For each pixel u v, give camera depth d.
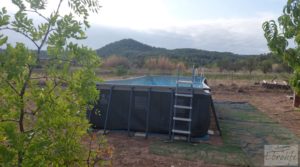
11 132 2.00
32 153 2.07
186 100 7.24
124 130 7.70
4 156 1.97
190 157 5.89
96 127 7.75
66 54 2.24
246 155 6.13
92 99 2.40
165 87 7.35
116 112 7.64
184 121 7.27
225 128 8.44
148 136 7.32
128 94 7.58
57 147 2.20
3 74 2.01
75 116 2.37
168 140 7.03
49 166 2.33
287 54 2.24
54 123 2.18
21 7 2.10
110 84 7.68
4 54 1.92
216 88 16.38
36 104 2.20
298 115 10.26
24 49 2.00
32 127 2.26
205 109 7.21
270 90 15.80
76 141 2.42
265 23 2.27
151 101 7.42
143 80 13.29
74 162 2.49
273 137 7.55
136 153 6.00
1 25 1.99
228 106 11.84
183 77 13.73
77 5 2.27
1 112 2.07
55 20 2.18
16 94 2.15
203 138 7.29
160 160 5.65
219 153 6.21
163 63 25.77
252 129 8.36
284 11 2.21
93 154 2.83
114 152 5.98
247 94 14.88
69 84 2.29
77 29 2.25
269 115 10.29
